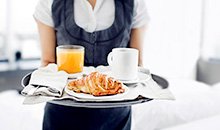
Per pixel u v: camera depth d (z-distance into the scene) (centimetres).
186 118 210
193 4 284
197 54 300
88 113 120
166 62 282
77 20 120
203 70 304
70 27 119
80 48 113
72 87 97
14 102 209
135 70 108
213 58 301
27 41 270
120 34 121
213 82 298
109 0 123
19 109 197
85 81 97
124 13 122
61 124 122
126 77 107
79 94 93
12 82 252
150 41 270
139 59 127
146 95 96
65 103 90
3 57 266
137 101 94
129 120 131
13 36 262
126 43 124
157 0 266
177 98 222
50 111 122
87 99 91
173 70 288
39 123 182
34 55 274
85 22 120
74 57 111
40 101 89
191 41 291
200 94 233
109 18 122
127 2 123
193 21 288
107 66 119
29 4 260
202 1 289
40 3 121
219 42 295
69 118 121
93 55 122
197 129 176
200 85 259
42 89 91
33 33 270
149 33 268
